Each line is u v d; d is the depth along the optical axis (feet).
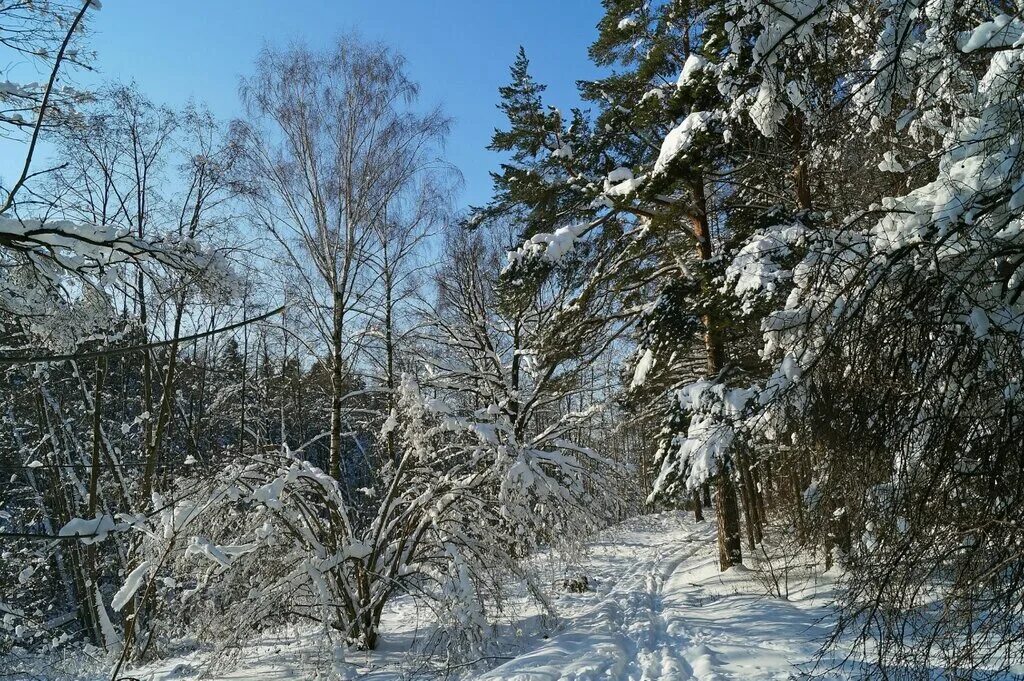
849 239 19.88
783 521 31.30
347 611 35.40
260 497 31.17
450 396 53.06
